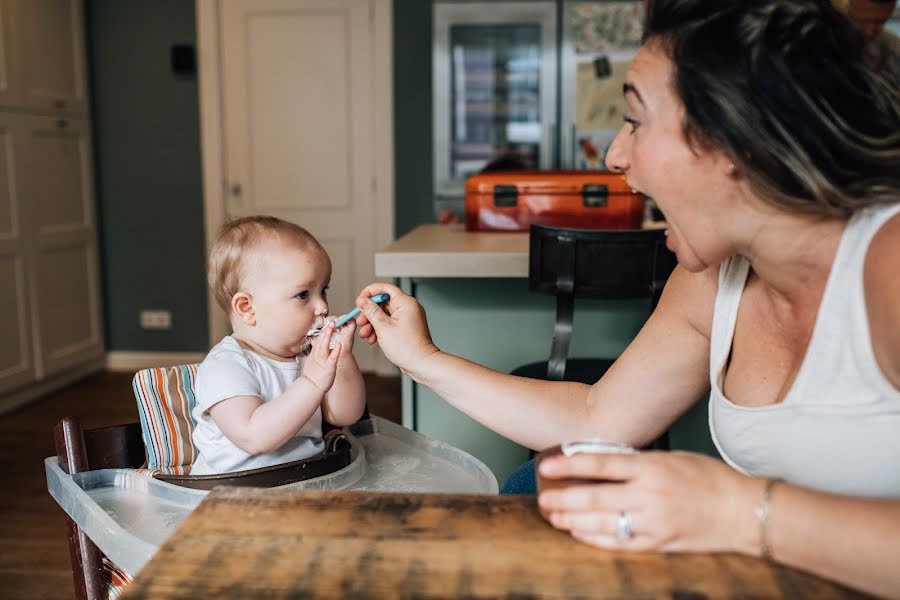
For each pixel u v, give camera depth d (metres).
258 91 4.53
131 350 4.76
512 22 4.32
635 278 1.72
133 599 0.53
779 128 0.66
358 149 4.54
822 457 0.74
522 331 2.16
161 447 1.17
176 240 4.66
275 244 1.20
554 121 4.42
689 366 0.98
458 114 4.48
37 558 2.29
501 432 1.04
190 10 4.46
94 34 4.52
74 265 4.37
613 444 0.67
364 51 4.46
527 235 2.31
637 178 0.76
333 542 0.60
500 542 0.60
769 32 0.65
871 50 0.67
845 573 0.56
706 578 0.56
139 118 4.57
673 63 0.70
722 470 0.62
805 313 0.78
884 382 0.69
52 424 3.60
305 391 1.10
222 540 0.60
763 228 0.73
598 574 0.56
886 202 0.68
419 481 1.09
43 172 4.06
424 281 2.14
